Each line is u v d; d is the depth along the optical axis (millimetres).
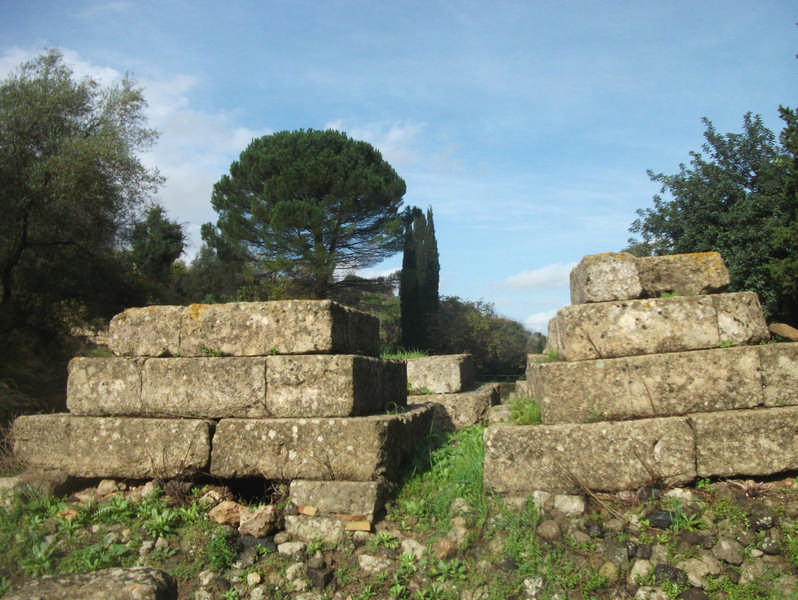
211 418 5066
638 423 4406
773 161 13688
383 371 5785
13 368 14219
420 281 28391
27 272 17812
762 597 3654
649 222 15484
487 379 25516
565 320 4895
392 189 26438
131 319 5422
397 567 4160
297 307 5102
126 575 2947
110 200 18156
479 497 4625
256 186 26328
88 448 5086
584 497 4391
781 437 4266
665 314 4773
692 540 3979
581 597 3822
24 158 17047
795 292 12453
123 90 19766
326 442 4699
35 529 4562
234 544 4387
